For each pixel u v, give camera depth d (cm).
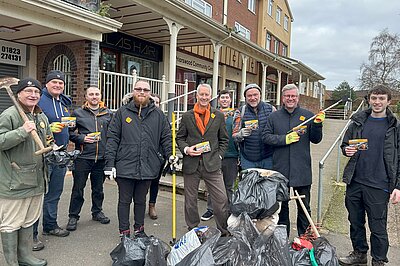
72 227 416
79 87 736
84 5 687
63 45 759
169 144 403
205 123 398
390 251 390
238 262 256
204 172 400
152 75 1185
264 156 408
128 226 384
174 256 285
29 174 304
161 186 623
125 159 374
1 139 279
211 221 479
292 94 361
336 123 1861
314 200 571
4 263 328
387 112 328
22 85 305
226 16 1656
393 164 319
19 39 743
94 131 429
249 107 417
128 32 1029
